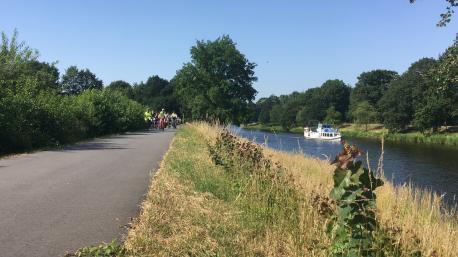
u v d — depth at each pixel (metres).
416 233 5.66
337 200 4.84
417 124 81.00
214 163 12.43
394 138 76.75
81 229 6.69
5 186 10.12
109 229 6.70
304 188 7.90
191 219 6.93
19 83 21.55
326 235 5.65
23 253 5.62
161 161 14.58
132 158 16.11
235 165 10.70
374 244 4.79
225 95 60.12
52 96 24.33
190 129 36.44
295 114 142.88
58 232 6.52
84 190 9.72
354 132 95.19
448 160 40.88
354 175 4.73
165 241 5.89
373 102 127.69
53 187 10.05
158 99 115.94
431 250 5.21
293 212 7.00
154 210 7.35
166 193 8.77
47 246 5.90
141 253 5.50
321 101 141.88
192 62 60.81
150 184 10.47
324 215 5.75
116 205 8.28
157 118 51.03
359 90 130.62
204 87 60.25
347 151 4.82
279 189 7.87
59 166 13.70
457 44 23.56
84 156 16.75
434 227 6.96
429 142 68.88
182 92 62.34
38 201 8.55
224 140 14.19
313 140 63.19
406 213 7.74
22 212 7.67
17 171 12.55
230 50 59.91
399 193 10.55
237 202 8.24
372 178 4.74
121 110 39.44
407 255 4.95
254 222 7.04
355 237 4.74
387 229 5.10
